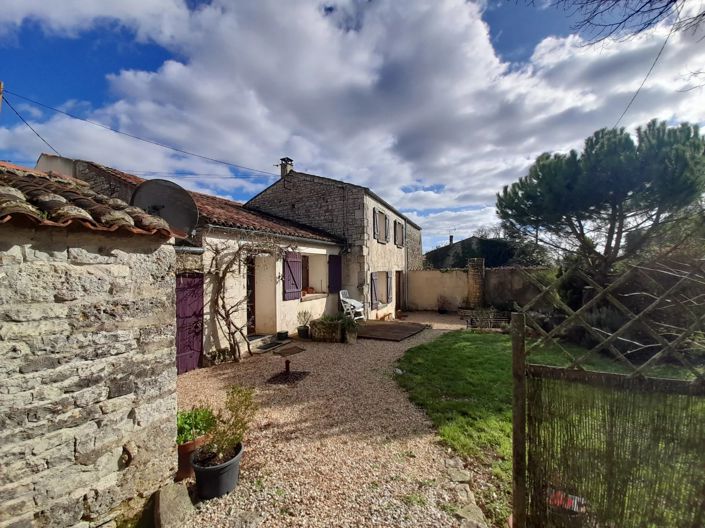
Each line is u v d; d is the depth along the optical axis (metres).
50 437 1.92
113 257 2.25
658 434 1.83
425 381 5.33
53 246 1.94
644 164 6.62
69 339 2.01
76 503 2.03
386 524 2.29
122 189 6.69
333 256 10.98
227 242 6.73
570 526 2.01
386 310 13.89
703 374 1.75
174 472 2.62
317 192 11.94
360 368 6.11
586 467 1.98
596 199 7.41
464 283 16.08
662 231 6.91
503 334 9.60
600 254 8.13
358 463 3.06
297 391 4.93
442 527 2.26
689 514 1.78
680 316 5.02
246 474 2.90
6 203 1.69
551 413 2.06
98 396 2.14
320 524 2.30
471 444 3.37
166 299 2.61
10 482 1.77
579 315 2.04
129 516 2.31
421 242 22.12
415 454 3.21
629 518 1.90
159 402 2.52
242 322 7.10
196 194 9.37
